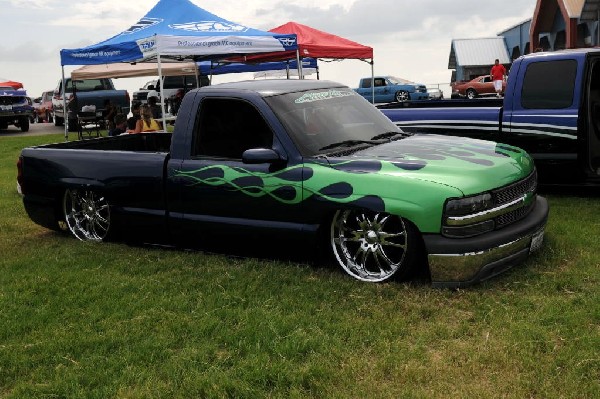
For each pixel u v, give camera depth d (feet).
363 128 17.95
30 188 22.44
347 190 15.28
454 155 15.85
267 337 12.65
